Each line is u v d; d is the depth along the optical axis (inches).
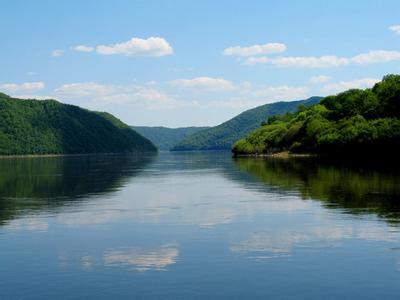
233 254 1030.4
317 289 802.2
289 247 1080.8
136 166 5644.7
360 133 4943.4
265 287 816.3
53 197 2159.2
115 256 1035.3
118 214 1617.9
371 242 1104.2
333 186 2319.1
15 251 1093.8
